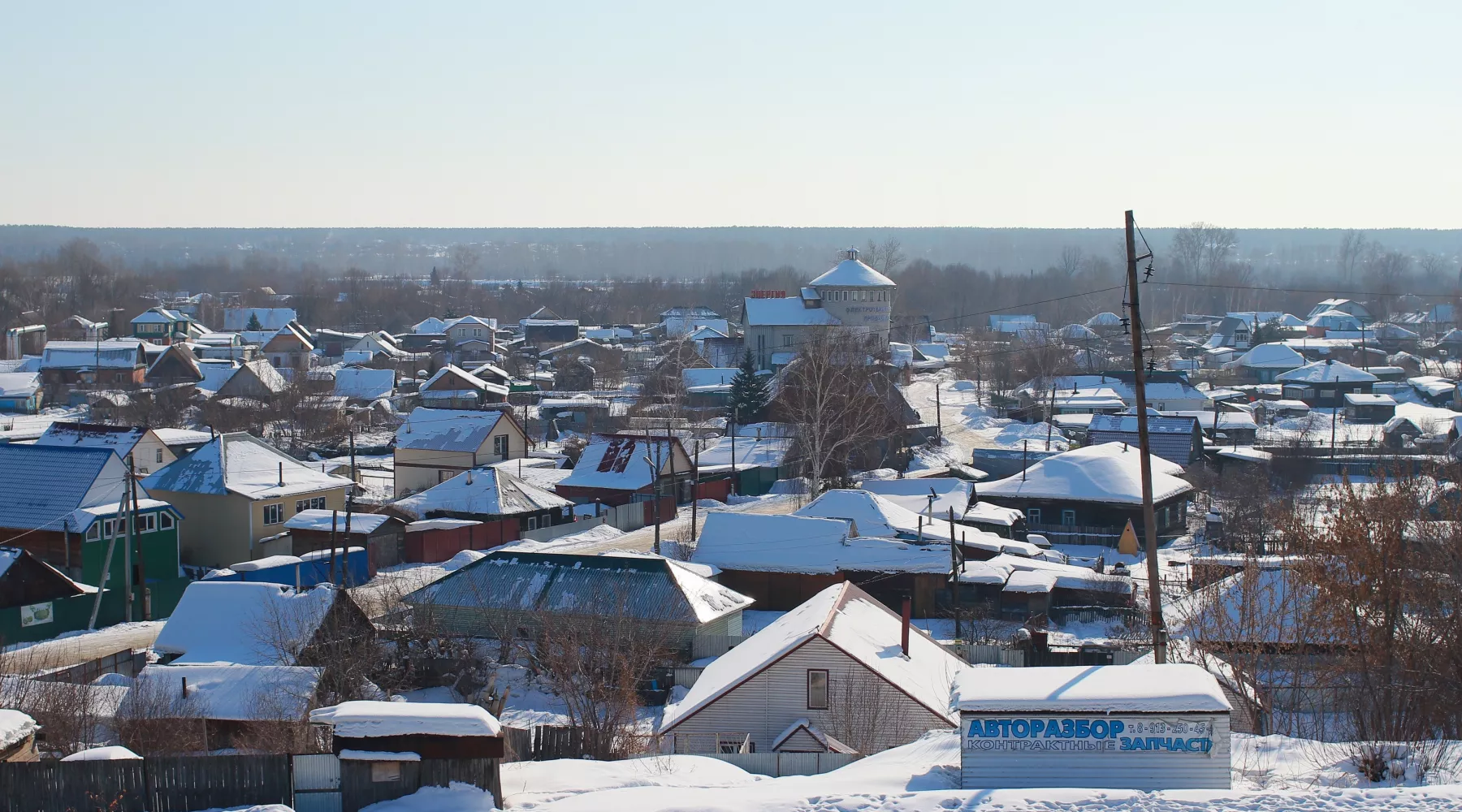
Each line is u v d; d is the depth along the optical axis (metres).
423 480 72.31
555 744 24.30
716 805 16.75
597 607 34.66
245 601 33.28
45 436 62.91
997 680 18.33
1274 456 72.75
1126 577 47.03
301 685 27.41
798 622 29.02
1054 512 59.50
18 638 39.81
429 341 173.62
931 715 25.86
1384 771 17.94
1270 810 15.70
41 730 23.36
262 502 54.72
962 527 53.00
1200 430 76.44
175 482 55.16
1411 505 24.77
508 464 73.19
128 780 17.44
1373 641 23.78
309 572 47.00
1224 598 29.14
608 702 27.36
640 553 44.16
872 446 76.31
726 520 49.62
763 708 26.67
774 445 80.12
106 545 47.22
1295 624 25.14
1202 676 18.16
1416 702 22.83
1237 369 139.00
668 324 190.62
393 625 36.47
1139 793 16.36
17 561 40.06
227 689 27.25
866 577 46.22
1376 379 121.19
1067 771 17.45
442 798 17.52
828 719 26.34
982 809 16.03
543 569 39.03
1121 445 64.31
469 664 34.06
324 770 17.78
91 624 41.97
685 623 36.38
